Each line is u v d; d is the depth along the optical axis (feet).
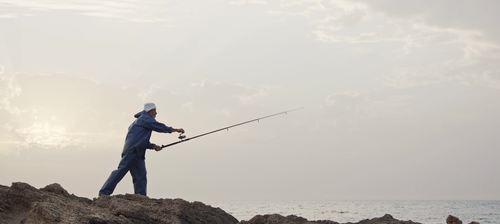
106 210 31.96
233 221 35.40
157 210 33.01
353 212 384.47
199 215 33.68
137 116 45.29
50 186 35.53
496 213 356.59
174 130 44.55
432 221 249.55
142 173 43.60
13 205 32.17
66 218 29.04
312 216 305.32
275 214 34.17
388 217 35.47
